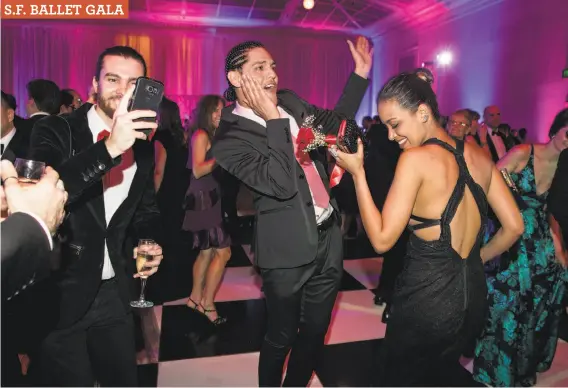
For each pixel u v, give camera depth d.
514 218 1.42
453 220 1.26
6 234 0.74
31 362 1.76
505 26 8.62
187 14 11.58
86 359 1.38
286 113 1.80
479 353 2.16
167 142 3.29
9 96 2.28
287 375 1.89
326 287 1.77
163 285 3.49
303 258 1.64
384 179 2.78
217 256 2.86
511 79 8.51
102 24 12.22
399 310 1.34
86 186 1.08
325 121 1.87
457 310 1.27
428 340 1.29
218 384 2.15
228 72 1.67
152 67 12.71
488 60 9.12
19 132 2.33
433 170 1.24
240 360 2.39
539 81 7.83
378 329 2.75
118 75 1.29
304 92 13.79
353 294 3.33
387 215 1.25
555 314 2.22
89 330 1.42
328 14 11.59
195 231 2.82
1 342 1.29
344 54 13.89
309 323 1.80
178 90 12.90
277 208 1.67
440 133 1.37
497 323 2.08
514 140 5.52
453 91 10.27
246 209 5.25
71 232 1.29
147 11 11.32
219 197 2.83
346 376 2.23
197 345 2.54
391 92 1.33
